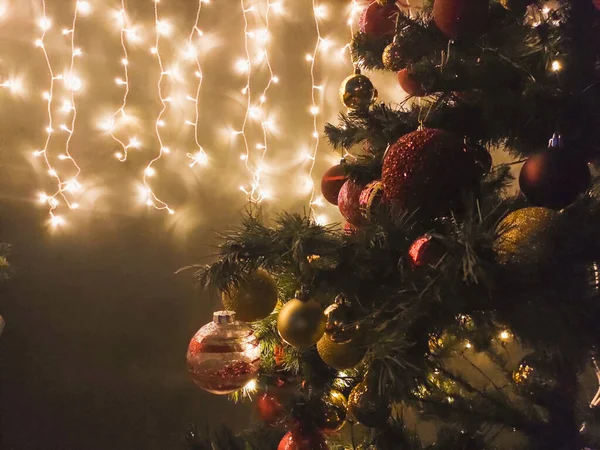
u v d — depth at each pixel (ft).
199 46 3.43
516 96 1.82
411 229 1.80
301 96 3.58
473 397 2.29
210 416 3.47
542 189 1.65
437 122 2.00
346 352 1.96
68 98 3.28
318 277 1.88
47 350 3.29
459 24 1.80
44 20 3.24
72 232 3.32
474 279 1.48
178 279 3.44
